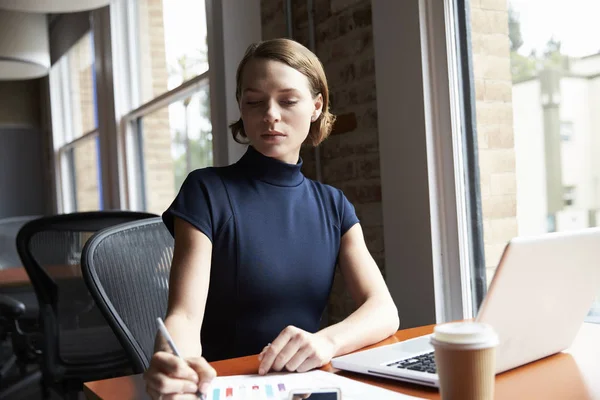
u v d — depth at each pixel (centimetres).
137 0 430
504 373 94
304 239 130
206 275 119
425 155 178
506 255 81
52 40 645
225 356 125
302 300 128
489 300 83
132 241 144
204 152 349
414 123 181
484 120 176
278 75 125
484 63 176
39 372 277
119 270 137
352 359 99
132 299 136
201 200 125
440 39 178
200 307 115
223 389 87
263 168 130
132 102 451
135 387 94
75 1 375
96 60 478
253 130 128
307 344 98
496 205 175
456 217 177
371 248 206
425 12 179
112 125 457
